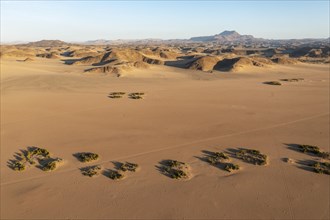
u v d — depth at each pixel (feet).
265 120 136.87
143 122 131.03
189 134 115.65
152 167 86.43
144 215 63.72
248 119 138.10
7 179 78.28
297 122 134.41
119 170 83.87
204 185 76.07
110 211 64.85
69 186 75.05
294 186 75.97
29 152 94.79
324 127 127.13
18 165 85.35
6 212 64.08
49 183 76.43
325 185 76.54
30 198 69.41
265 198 70.33
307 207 66.80
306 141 109.60
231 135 115.24
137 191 73.00
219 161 90.07
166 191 73.00
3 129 118.93
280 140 110.42
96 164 88.28
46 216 62.95
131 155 95.04
